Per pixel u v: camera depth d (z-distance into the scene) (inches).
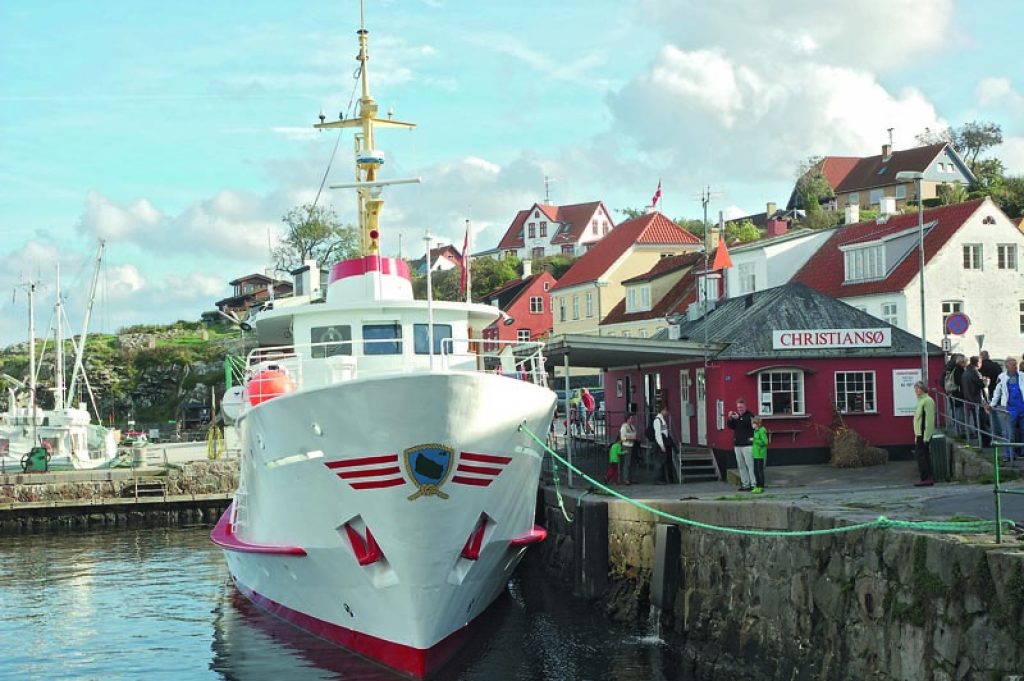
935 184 3289.9
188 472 1733.5
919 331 1552.7
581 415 1528.1
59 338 2199.8
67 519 1632.6
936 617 418.9
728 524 624.4
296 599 727.7
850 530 492.4
